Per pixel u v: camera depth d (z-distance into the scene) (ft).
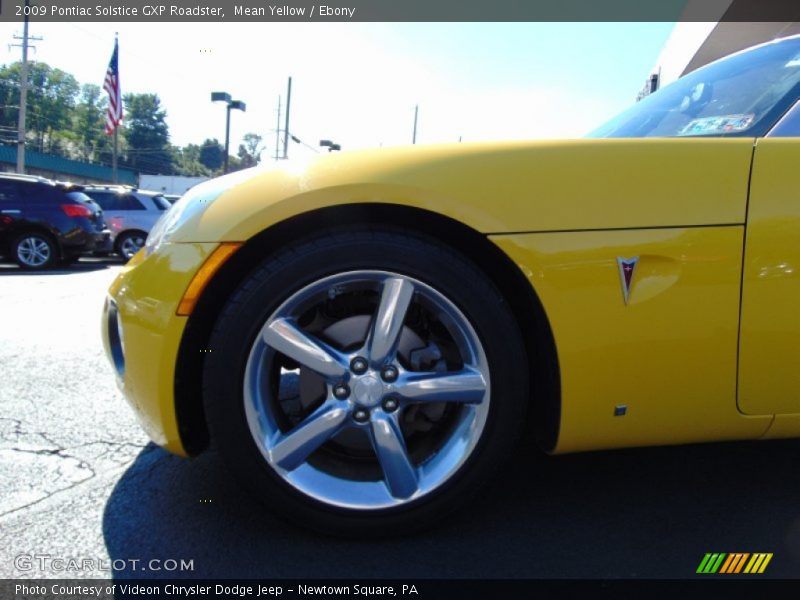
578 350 4.91
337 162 5.05
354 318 5.42
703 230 4.89
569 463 6.76
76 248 29.94
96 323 15.03
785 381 5.08
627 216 4.89
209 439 5.58
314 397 5.55
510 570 4.83
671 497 6.01
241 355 4.82
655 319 4.91
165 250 5.11
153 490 6.10
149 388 5.01
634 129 7.43
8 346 12.37
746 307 4.94
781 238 4.93
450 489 5.09
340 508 5.04
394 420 5.08
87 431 7.64
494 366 5.00
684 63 48.75
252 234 4.88
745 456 6.95
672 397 5.05
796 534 5.35
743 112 6.24
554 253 4.84
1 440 7.31
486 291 4.97
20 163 90.43
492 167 4.96
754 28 40.45
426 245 4.98
